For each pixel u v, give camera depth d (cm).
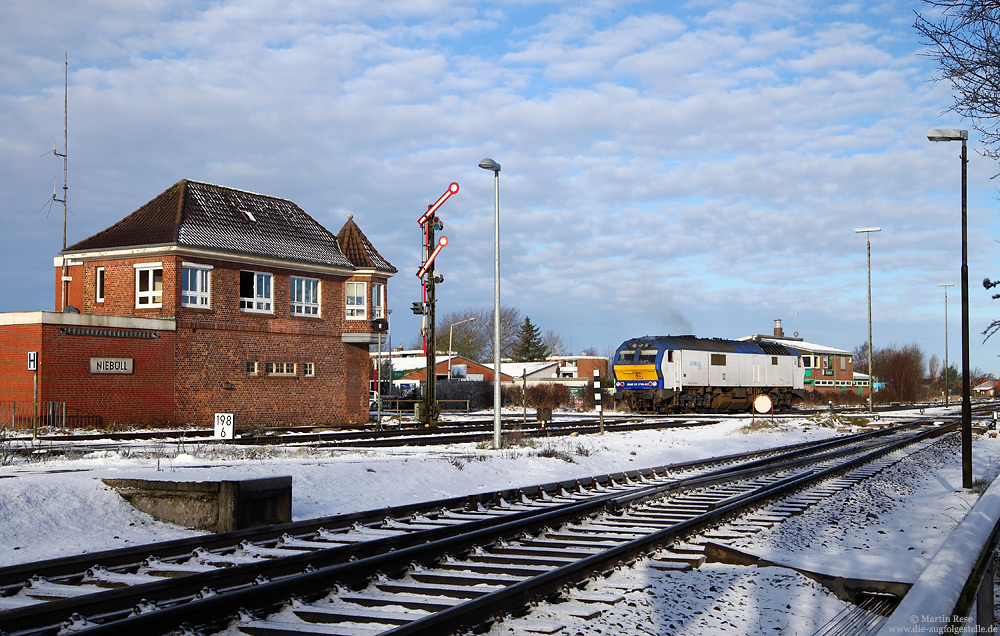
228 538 960
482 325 12269
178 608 623
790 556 970
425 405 3528
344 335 3947
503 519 1159
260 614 681
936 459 2423
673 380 5012
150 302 3350
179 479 1091
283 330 3694
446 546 914
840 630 694
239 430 2923
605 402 5962
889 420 4666
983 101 1244
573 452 2158
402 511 1201
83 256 3431
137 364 3155
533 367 8400
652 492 1444
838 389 9225
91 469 1447
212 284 3434
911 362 9456
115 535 1004
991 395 13812
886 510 1405
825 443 2817
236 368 3497
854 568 900
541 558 917
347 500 1344
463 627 632
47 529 982
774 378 5766
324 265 3831
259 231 3738
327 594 748
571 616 695
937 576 526
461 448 2225
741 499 1344
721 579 851
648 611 721
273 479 1091
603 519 1230
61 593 732
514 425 3488
